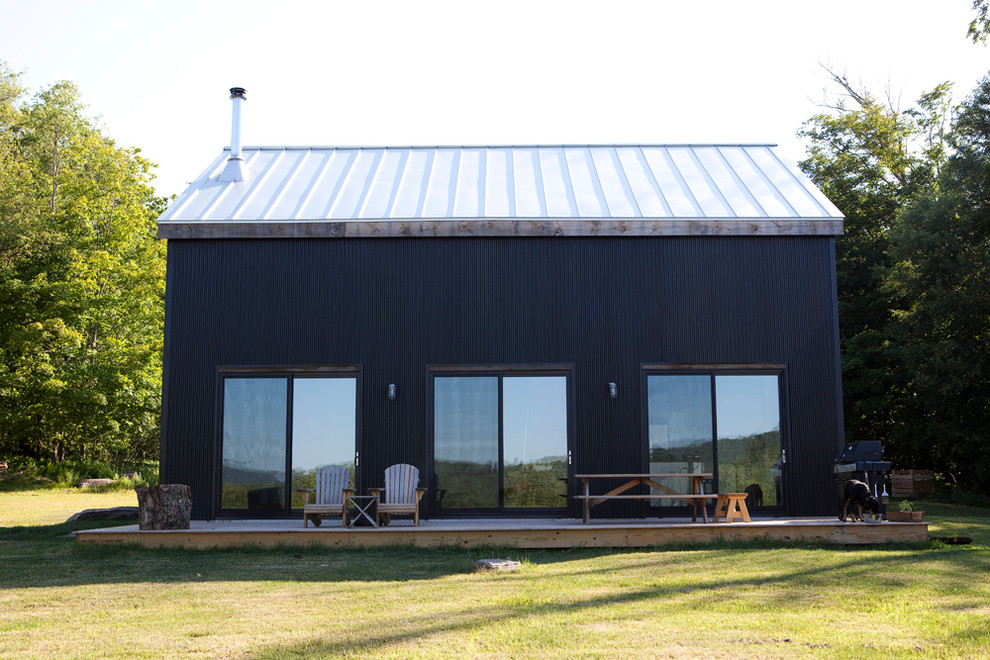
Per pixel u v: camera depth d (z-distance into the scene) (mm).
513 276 12305
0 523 14797
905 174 27406
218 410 12156
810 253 12375
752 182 13773
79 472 27766
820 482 12000
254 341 12234
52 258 29094
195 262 12359
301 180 13984
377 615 6273
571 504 11961
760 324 12250
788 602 6641
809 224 12258
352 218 12289
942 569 8141
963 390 19547
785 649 5215
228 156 15023
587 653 5141
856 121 28297
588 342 12203
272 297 12297
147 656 5203
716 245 12367
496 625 5879
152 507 10445
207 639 5609
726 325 12242
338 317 12266
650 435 12102
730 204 12812
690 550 9805
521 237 12359
